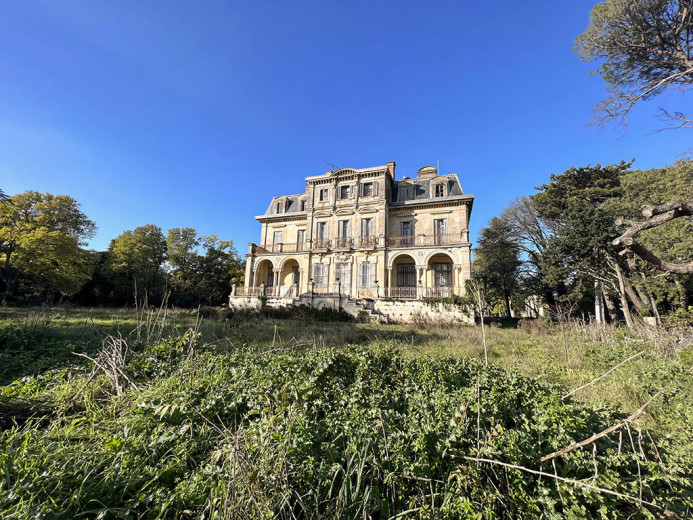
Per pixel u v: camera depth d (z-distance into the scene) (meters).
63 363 6.10
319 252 26.44
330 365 4.82
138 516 2.18
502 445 2.63
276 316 21.08
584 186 26.02
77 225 30.27
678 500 2.36
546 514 2.21
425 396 3.66
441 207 25.48
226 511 1.96
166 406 3.41
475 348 9.46
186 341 6.35
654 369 6.43
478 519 2.09
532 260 28.95
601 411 3.54
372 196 26.36
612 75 12.97
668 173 17.59
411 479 2.50
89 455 2.75
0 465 2.27
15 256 24.03
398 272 26.20
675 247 13.12
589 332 11.45
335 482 2.50
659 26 11.34
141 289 33.84
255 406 3.53
